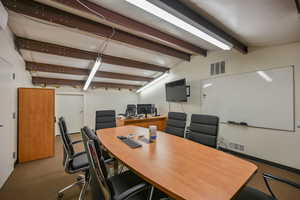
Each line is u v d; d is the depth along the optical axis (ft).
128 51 12.39
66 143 5.96
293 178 7.73
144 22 8.14
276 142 9.05
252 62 10.16
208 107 13.08
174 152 5.15
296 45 8.34
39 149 10.39
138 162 4.32
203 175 3.56
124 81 19.94
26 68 12.19
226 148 11.62
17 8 6.37
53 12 7.16
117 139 6.85
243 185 3.20
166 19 5.98
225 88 11.76
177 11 5.62
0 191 6.70
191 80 14.75
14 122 9.09
